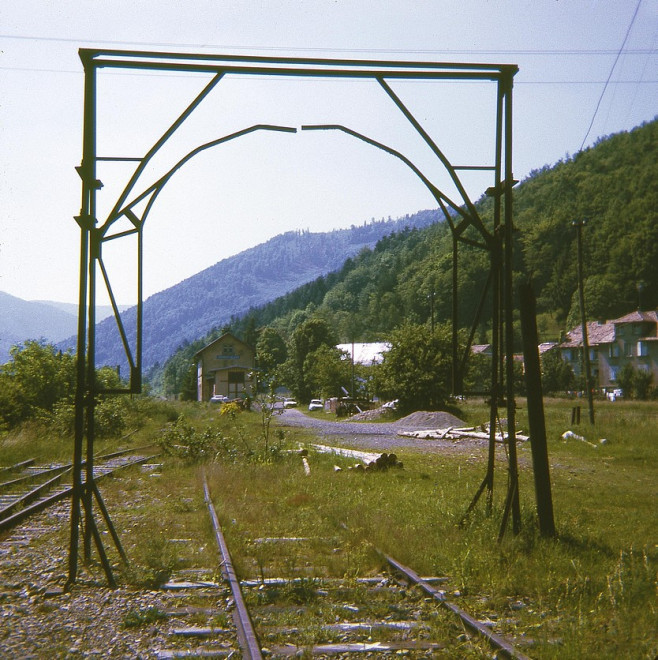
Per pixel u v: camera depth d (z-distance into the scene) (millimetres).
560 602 5512
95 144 6941
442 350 39719
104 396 31125
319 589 5961
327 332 100000
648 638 4637
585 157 171000
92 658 4438
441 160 7859
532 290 8109
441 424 32531
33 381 26484
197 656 4340
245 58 7105
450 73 7480
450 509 9344
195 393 104812
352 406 48281
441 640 4680
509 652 4277
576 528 8531
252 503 10742
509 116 7727
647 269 109250
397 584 6172
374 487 12539
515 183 7824
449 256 149375
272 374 18859
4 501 10594
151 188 7395
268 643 4645
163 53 6984
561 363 75938
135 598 5785
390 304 175250
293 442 23016
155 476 14609
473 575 6254
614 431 23688
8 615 5320
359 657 4457
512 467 7844
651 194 124562
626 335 80312
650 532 8836
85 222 6871
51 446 19641
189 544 7762
